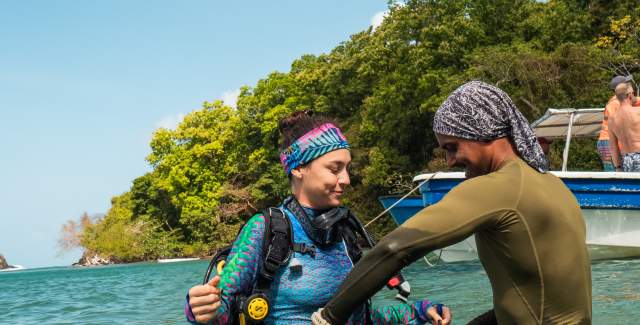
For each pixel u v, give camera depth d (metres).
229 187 44.94
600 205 10.09
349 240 2.17
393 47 29.73
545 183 1.74
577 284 1.67
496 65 23.25
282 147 2.24
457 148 1.83
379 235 29.53
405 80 28.20
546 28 26.64
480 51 24.88
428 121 29.80
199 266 27.69
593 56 23.00
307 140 2.12
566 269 1.65
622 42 26.50
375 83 34.66
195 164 46.72
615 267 8.70
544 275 1.65
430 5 27.80
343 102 38.66
